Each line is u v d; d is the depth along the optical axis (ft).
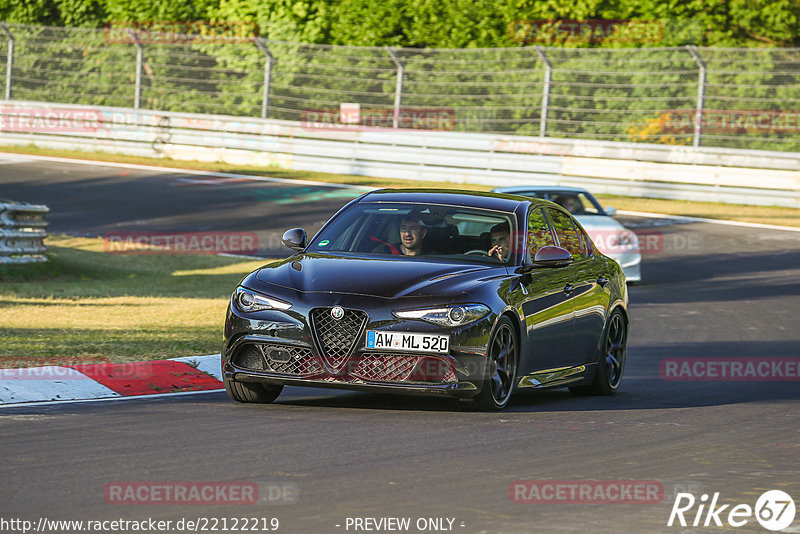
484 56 388.57
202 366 114.42
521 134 385.70
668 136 370.32
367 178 379.14
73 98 433.89
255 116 415.64
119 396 99.76
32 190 328.90
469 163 370.53
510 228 104.73
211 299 181.16
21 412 88.94
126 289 195.62
